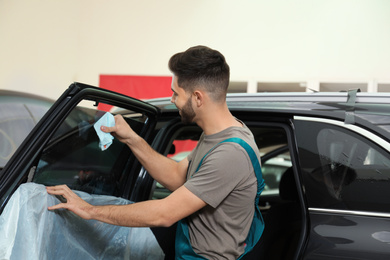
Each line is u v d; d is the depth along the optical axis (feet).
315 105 5.20
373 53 17.25
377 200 4.48
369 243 4.24
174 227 5.98
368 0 17.21
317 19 17.87
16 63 21.50
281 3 18.28
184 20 19.65
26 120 6.97
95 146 5.13
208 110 4.38
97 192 5.40
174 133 6.07
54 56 21.25
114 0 20.57
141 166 5.95
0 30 21.61
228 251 4.36
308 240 4.52
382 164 4.53
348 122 4.82
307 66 18.02
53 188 4.19
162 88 20.12
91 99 4.57
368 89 17.33
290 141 5.08
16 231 3.82
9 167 3.96
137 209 4.14
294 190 5.82
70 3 20.98
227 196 4.27
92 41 20.88
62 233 4.26
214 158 4.14
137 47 20.30
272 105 5.40
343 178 4.69
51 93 21.30
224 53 19.04
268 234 5.71
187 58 4.27
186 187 4.17
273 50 18.44
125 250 5.07
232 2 18.94
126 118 5.36
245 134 4.41
